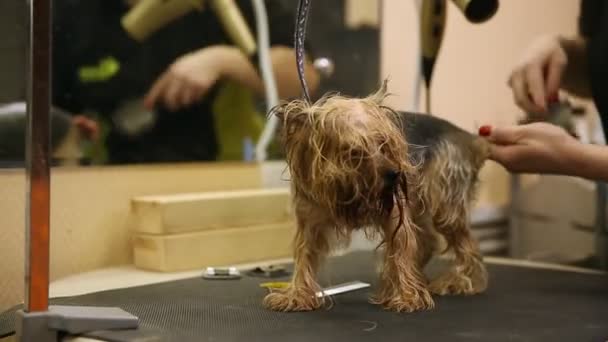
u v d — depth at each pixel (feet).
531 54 5.01
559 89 4.94
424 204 3.23
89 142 4.31
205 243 4.27
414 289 3.03
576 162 3.60
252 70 5.05
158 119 4.63
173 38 4.67
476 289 3.45
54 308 2.60
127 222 4.50
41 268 2.51
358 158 2.64
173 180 4.72
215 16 4.85
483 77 5.27
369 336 2.48
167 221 4.10
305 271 3.05
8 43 3.91
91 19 4.31
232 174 5.02
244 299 3.22
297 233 3.07
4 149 3.90
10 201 3.92
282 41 5.20
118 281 3.84
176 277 3.95
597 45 4.84
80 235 4.28
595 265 5.42
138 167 4.56
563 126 4.87
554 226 5.83
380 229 2.97
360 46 5.54
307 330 2.58
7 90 3.91
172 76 4.67
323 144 2.70
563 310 3.00
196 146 4.81
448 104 5.54
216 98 4.89
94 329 2.53
